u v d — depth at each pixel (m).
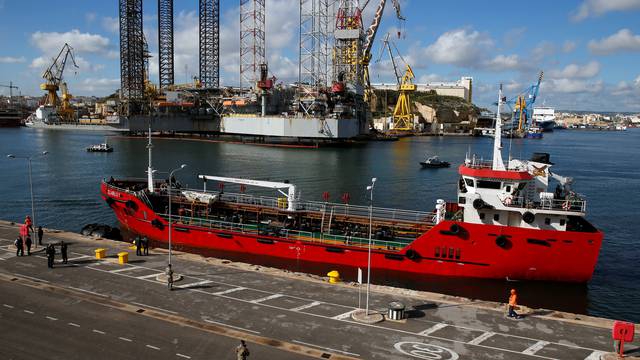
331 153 171.75
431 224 48.88
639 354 25.58
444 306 32.31
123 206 57.50
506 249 41.00
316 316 30.22
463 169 43.19
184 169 120.81
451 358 25.05
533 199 43.00
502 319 30.22
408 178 115.19
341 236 46.41
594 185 112.25
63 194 86.62
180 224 52.72
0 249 43.34
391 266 44.56
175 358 24.67
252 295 33.69
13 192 88.19
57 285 34.91
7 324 28.52
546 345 26.67
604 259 54.03
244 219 54.75
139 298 32.72
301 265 47.53
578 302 40.31
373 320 29.45
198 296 33.28
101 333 27.47
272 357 24.89
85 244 45.91
